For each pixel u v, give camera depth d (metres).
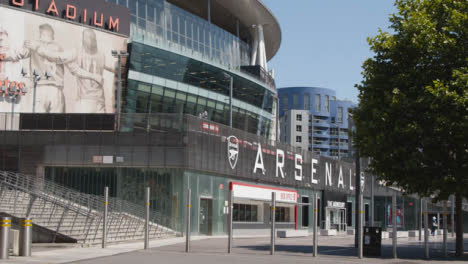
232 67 63.06
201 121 37.59
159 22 60.53
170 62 55.31
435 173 20.84
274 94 73.62
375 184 66.06
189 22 65.31
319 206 56.72
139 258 17.75
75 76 49.03
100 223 27.91
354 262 17.62
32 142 37.25
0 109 45.25
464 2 21.48
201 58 58.53
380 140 20.97
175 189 36.00
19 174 35.97
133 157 36.41
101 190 36.50
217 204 39.12
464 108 19.73
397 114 21.03
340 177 62.19
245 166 42.75
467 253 24.83
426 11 22.23
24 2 47.28
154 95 54.00
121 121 36.94
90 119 37.25
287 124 160.12
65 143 37.03
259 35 80.81
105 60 50.97
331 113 170.00
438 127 19.97
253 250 22.45
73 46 49.22
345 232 57.19
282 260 17.80
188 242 20.62
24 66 46.56
